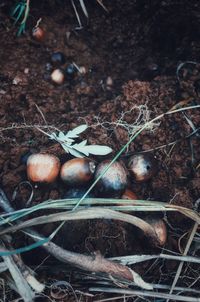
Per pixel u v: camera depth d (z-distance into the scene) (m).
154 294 0.26
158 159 0.30
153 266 0.27
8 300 0.25
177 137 0.31
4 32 0.34
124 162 0.30
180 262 0.26
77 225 0.26
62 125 0.31
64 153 0.29
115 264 0.25
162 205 0.26
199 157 0.30
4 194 0.26
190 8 0.33
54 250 0.24
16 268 0.24
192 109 0.32
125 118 0.31
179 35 0.35
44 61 0.35
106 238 0.27
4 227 0.25
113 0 0.36
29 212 0.25
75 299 0.26
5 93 0.32
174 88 0.33
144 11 0.35
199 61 0.34
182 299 0.25
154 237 0.27
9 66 0.34
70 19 0.36
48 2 0.36
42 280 0.25
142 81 0.34
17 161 0.29
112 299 0.26
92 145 0.29
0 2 0.34
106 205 0.27
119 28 0.37
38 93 0.33
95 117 0.31
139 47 0.37
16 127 0.30
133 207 0.26
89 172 0.27
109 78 0.36
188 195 0.29
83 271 0.26
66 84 0.35
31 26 0.35
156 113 0.31
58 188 0.28
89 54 0.36
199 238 0.28
